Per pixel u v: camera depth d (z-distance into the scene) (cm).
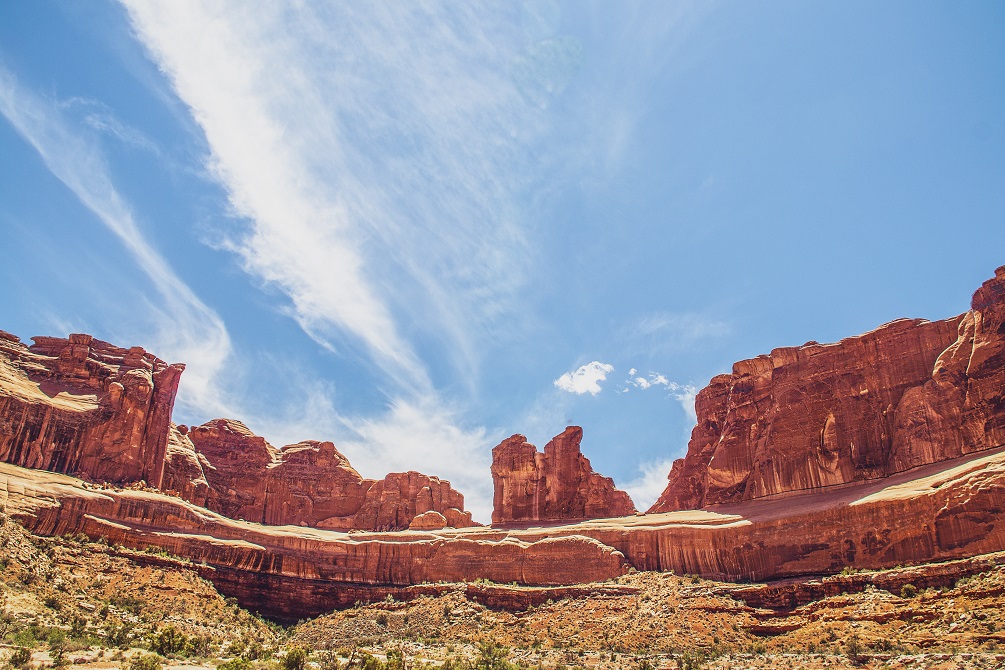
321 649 8575
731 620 7675
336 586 10712
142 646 6769
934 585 6962
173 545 9906
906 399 9344
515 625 8862
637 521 10475
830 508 8512
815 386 10350
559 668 6900
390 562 11075
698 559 9331
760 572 8744
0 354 11081
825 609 7344
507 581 10206
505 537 10969
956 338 9362
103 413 11144
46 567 8144
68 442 10619
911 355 9669
